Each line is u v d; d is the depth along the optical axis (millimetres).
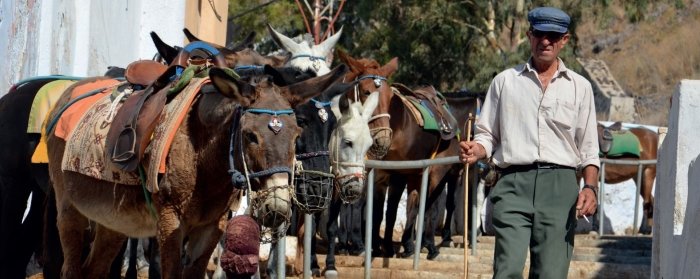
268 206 7512
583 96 8789
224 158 8273
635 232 21359
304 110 11117
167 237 8438
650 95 54469
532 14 8781
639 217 25781
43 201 11281
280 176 7551
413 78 36438
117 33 17188
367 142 12078
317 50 14727
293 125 7746
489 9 35969
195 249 8891
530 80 8773
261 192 7562
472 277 13320
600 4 35469
